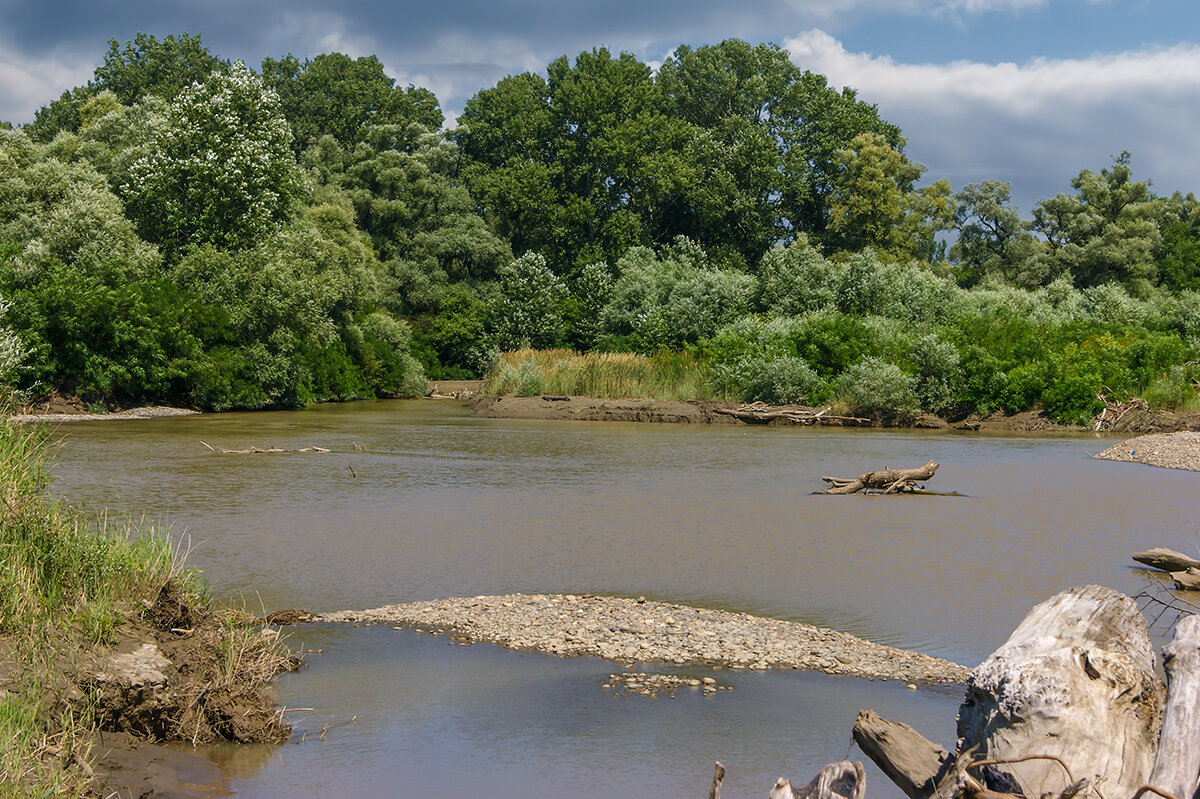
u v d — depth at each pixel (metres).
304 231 49.00
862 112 87.81
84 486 18.69
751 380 39.41
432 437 30.09
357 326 52.81
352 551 13.31
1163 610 10.77
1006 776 4.51
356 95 95.00
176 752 6.85
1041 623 5.00
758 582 11.84
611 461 24.17
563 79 89.75
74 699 6.74
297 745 7.02
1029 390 35.19
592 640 9.42
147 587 8.65
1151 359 36.84
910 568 12.64
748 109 91.62
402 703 7.82
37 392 34.44
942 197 81.00
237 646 8.15
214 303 42.09
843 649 9.23
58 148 57.00
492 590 11.37
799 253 52.56
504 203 79.50
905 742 5.31
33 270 36.31
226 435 29.53
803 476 21.70
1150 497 18.89
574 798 6.18
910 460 24.94
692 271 58.47
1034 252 78.12
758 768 6.62
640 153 81.06
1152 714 4.66
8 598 7.50
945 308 48.50
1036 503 18.16
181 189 46.91
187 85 97.62
